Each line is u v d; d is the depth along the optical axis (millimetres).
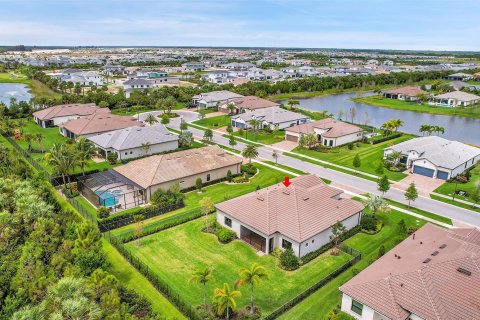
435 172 65375
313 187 48750
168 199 52438
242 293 34469
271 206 44062
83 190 56000
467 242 35938
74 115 101750
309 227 41062
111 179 57000
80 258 34281
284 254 38812
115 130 86312
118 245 41656
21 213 43188
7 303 29984
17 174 57500
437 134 102625
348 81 189000
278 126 99562
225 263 39344
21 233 42062
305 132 87438
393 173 68188
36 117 102188
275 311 31312
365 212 51812
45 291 30469
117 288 31578
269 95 162500
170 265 38906
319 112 130375
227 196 56688
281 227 41156
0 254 37750
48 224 40844
